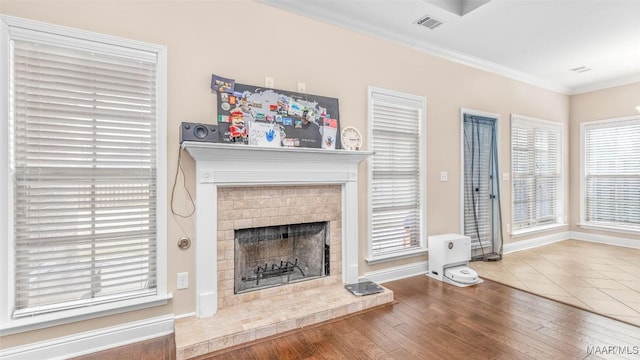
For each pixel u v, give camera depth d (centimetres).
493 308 269
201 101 239
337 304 255
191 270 236
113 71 213
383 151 338
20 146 192
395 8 291
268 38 267
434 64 373
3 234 184
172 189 229
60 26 196
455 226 392
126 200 219
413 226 363
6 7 186
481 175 420
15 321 186
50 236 199
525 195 484
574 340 216
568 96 546
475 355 199
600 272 367
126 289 220
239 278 263
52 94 198
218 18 246
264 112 261
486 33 340
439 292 306
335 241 300
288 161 266
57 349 196
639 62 425
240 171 246
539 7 290
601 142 518
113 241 215
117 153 216
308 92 286
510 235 457
